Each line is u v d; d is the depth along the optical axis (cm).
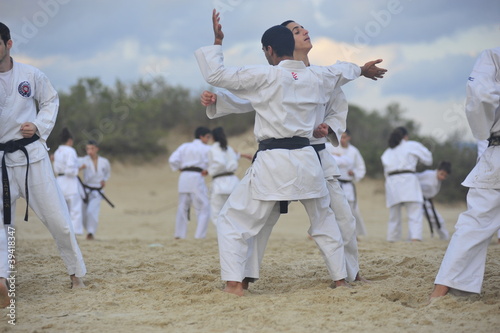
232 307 721
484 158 736
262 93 767
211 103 820
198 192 1928
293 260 1170
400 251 1289
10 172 805
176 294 812
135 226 2753
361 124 4878
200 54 784
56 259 1155
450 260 718
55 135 4175
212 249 1380
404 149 1788
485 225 718
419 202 1778
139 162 4578
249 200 784
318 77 794
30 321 680
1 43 781
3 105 798
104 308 743
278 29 808
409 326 633
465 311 679
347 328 628
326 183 844
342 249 826
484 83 698
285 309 705
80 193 1828
